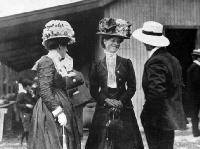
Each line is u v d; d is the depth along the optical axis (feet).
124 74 18.11
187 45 57.00
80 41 46.73
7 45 40.93
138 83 41.11
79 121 24.75
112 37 17.98
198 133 34.06
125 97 17.95
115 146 17.62
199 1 42.75
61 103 15.14
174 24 42.42
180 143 31.27
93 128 18.04
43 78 14.74
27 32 37.01
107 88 17.90
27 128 29.68
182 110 17.34
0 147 31.27
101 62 18.19
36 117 15.02
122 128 17.72
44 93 14.60
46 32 15.35
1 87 52.42
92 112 36.78
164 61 17.20
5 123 40.47
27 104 29.58
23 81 29.89
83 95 24.97
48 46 15.48
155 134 17.40
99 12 40.93
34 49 47.83
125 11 41.19
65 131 15.10
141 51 41.27
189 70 33.30
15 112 43.29
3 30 35.86
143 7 41.65
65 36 15.38
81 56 47.44
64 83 15.56
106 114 17.79
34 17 35.55
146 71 17.47
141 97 41.04
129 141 17.78
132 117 18.15
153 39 17.72
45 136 14.76
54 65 15.12
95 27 42.60
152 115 17.26
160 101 17.08
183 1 42.50
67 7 36.58
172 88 17.29
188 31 56.85
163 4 42.09
